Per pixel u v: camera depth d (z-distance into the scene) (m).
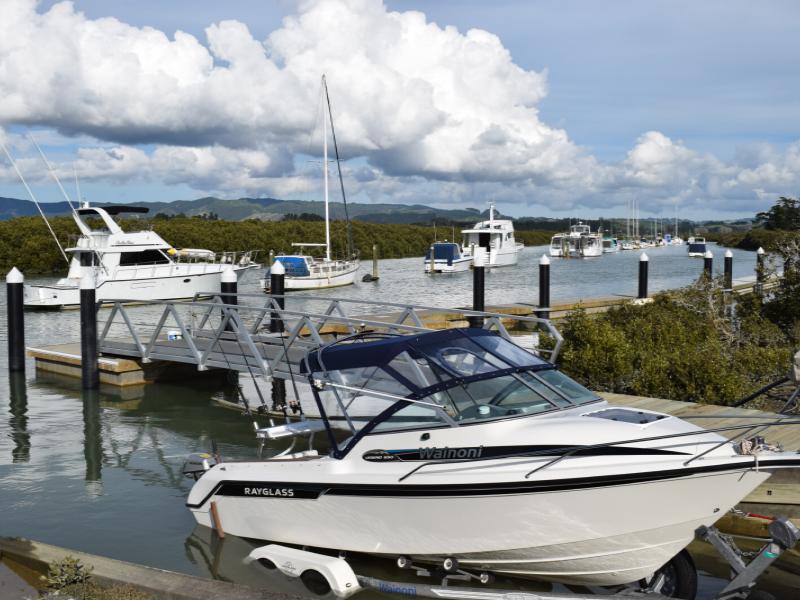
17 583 6.05
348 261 51.09
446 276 60.56
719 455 6.03
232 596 5.50
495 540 6.39
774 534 5.74
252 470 7.48
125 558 7.44
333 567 6.56
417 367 6.96
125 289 33.56
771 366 13.17
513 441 6.47
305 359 7.69
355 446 7.02
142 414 13.79
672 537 6.15
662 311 17.75
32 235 67.19
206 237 83.44
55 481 9.99
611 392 12.90
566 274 61.00
